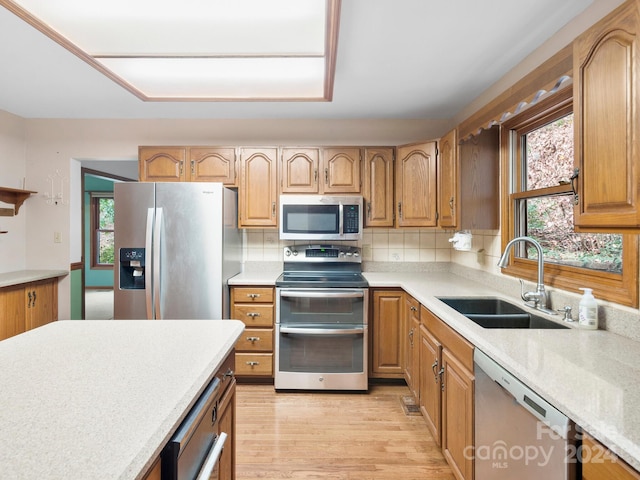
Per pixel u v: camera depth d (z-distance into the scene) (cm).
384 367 271
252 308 271
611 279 145
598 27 105
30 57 205
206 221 256
